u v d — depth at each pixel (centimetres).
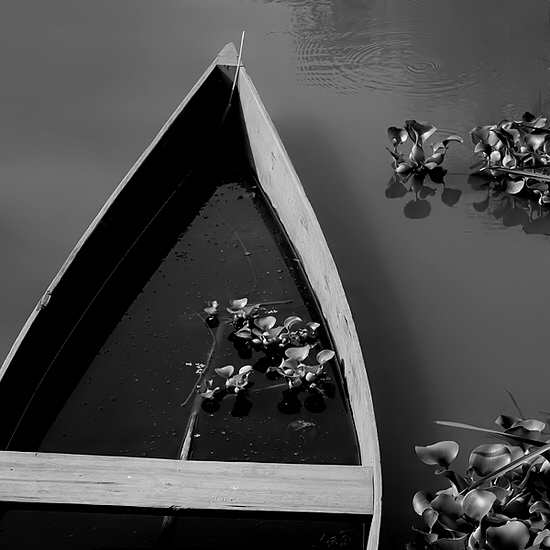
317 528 161
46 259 230
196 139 272
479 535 137
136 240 238
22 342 173
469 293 221
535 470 148
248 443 178
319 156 279
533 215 254
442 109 305
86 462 149
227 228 249
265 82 322
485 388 192
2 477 145
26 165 269
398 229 246
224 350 203
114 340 205
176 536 159
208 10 376
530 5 383
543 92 314
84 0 380
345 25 366
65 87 312
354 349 174
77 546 157
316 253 210
